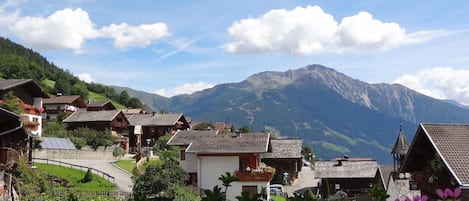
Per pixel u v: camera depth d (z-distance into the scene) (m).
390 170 53.25
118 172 52.09
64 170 46.34
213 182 46.53
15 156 30.22
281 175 67.56
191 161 49.22
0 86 50.91
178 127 94.94
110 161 61.16
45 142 57.62
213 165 46.84
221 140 48.62
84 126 84.31
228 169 46.56
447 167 19.56
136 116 95.88
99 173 47.81
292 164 69.56
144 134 91.50
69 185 42.31
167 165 40.47
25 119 46.31
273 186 56.56
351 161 65.62
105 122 83.06
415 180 24.48
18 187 32.78
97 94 156.38
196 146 47.69
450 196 9.35
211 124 115.75
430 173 22.55
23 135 32.69
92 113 86.38
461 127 22.19
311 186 66.75
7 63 134.38
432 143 21.11
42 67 157.88
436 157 21.50
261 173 44.09
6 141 31.19
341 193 51.16
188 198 37.91
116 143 74.56
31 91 55.38
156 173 38.78
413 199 9.08
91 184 43.03
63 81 138.12
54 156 56.94
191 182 48.56
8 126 27.88
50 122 80.44
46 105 99.44
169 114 96.38
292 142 71.56
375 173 59.50
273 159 69.56
